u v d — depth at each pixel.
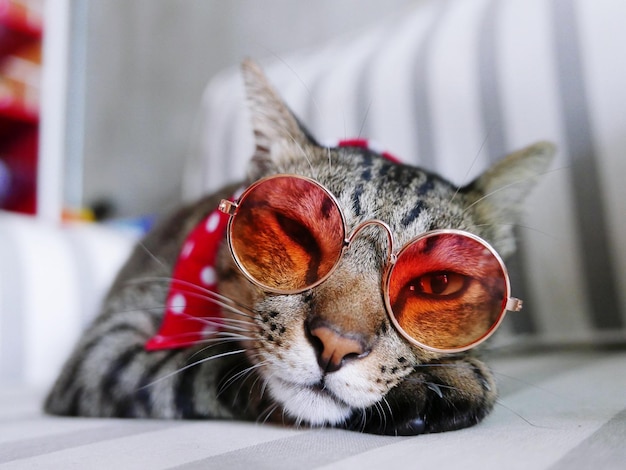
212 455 0.09
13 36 0.52
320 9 0.41
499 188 0.17
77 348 0.17
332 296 0.13
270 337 0.13
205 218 0.19
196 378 0.14
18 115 0.51
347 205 0.14
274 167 0.17
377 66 0.29
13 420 0.15
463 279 0.13
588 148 0.23
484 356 0.16
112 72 0.54
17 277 0.27
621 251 0.22
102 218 0.53
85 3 0.57
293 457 0.09
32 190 0.52
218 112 0.35
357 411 0.13
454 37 0.27
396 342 0.13
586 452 0.09
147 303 0.18
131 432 0.12
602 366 0.19
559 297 0.24
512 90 0.25
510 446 0.09
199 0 0.47
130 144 0.52
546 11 0.25
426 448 0.09
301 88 0.32
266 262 0.14
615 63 0.22
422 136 0.27
